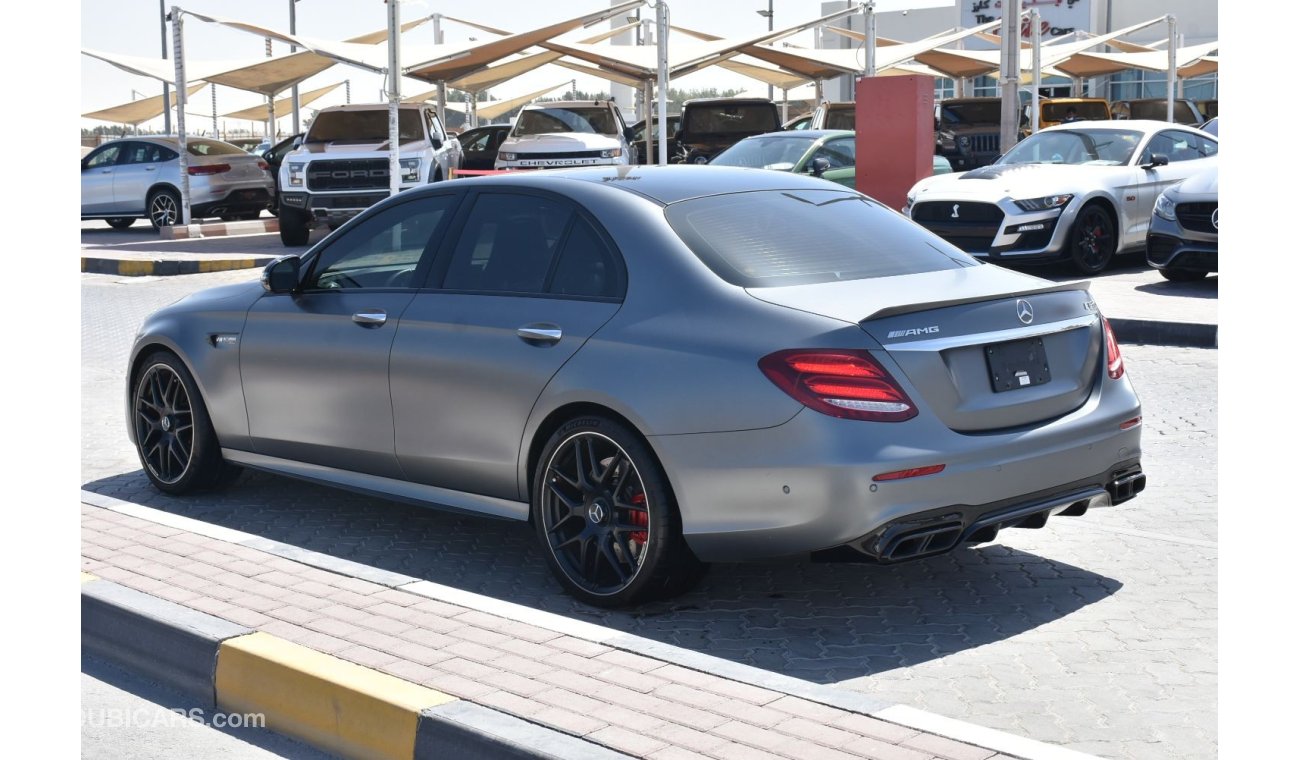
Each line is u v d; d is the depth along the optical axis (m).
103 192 26.19
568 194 5.43
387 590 4.81
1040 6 48.19
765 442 4.55
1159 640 4.69
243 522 6.39
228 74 30.16
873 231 5.44
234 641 4.28
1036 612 5.00
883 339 4.57
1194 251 13.76
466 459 5.45
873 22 25.52
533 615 4.53
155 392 6.86
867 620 4.94
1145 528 6.11
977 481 4.60
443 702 3.78
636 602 5.02
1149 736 3.91
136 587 4.82
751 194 5.50
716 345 4.71
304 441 6.14
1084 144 16.30
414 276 5.79
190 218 25.22
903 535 4.49
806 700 3.80
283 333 6.16
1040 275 15.58
